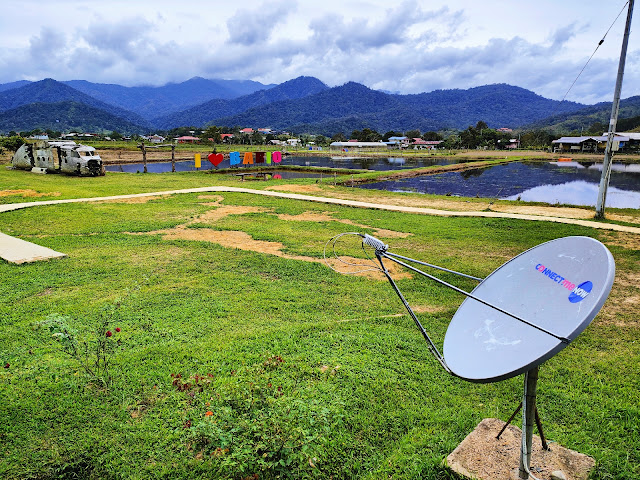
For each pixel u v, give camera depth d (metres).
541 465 3.99
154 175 33.28
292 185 27.75
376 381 5.79
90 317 7.75
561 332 3.26
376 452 4.55
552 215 18.33
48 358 6.25
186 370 5.95
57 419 4.88
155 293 9.05
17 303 8.38
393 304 8.80
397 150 99.62
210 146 91.69
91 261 11.23
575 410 5.16
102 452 4.45
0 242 12.68
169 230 15.26
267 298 8.98
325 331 7.37
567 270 3.66
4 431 4.66
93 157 30.42
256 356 6.37
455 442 4.50
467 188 33.38
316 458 4.06
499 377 3.25
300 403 4.48
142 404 5.23
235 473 4.12
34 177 29.09
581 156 72.44
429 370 6.13
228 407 4.55
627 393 5.52
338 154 82.81
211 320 7.81
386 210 19.72
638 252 12.34
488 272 10.74
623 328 7.70
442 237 14.53
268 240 13.96
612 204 26.12
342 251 12.74
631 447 4.43
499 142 107.50
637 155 72.31
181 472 4.21
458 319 4.38
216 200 21.52
